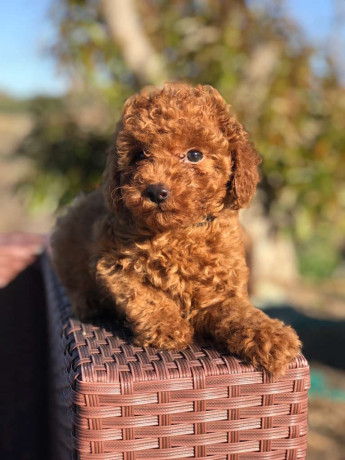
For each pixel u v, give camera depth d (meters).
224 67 1.20
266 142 1.19
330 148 1.28
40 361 0.66
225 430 0.31
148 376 0.30
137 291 0.38
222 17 1.25
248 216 1.22
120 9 1.03
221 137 0.39
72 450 0.32
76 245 0.46
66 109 1.33
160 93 0.40
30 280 0.69
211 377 0.31
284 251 1.70
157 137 0.37
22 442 0.64
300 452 0.32
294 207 1.31
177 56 1.26
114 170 0.40
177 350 0.34
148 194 0.36
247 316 0.35
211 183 0.38
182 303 0.38
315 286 1.74
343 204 1.33
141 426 0.30
